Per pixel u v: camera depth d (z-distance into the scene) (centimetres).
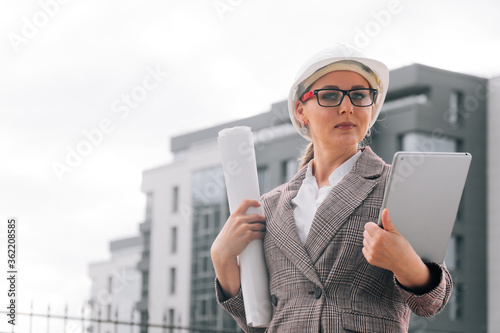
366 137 253
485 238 3675
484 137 3691
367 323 214
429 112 3519
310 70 236
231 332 1602
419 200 209
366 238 207
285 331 223
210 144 4722
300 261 226
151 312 4894
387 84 243
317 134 238
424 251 213
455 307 3528
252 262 239
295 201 240
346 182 230
